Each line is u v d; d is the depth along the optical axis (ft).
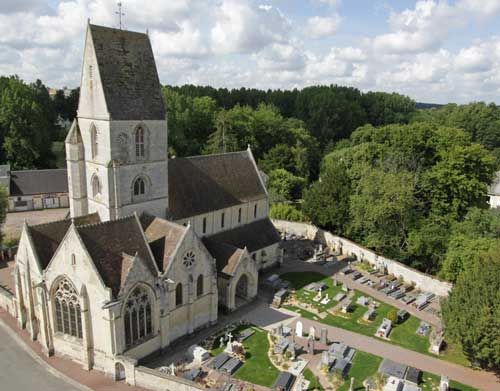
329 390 138.31
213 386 137.90
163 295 151.43
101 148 164.14
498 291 143.23
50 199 353.10
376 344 168.45
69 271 139.44
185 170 209.56
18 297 164.76
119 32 161.68
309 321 184.96
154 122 173.37
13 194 337.72
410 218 254.88
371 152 299.38
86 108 166.81
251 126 463.42
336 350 158.20
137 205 175.63
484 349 141.28
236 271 185.88
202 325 174.09
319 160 508.94
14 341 159.43
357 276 235.81
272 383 140.67
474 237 218.79
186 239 159.02
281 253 247.50
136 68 166.81
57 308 148.25
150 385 133.59
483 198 269.44
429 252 238.68
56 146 463.01
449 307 159.12
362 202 259.19
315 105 598.34
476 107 572.10
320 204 292.20
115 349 137.49
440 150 271.49
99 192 174.50
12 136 387.75
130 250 150.00
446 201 262.67
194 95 591.37
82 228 140.26
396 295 212.84
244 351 157.99
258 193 244.22
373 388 139.64
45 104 486.79
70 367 145.07
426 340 173.37
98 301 135.54
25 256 155.02
